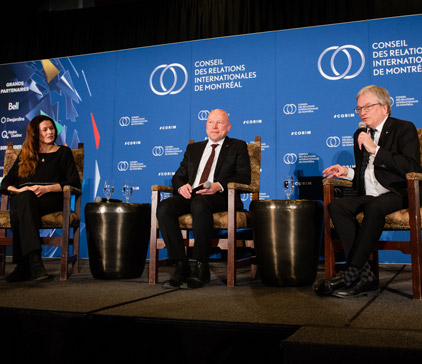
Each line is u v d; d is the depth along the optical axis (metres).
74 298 1.91
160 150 4.08
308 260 2.34
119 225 2.63
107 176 4.17
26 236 2.47
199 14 4.14
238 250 3.89
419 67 3.53
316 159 3.68
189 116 4.04
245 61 3.94
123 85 4.24
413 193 1.92
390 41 3.62
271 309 1.64
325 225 2.24
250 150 2.81
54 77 4.41
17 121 4.45
